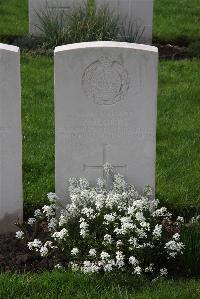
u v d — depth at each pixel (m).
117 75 6.91
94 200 6.88
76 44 6.93
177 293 6.08
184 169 8.68
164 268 6.58
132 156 7.15
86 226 6.57
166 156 9.02
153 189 7.26
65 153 7.11
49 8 13.70
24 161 8.76
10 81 6.96
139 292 6.16
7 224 7.37
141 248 6.50
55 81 6.89
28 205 7.86
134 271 6.38
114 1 13.68
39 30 13.81
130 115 7.03
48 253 6.72
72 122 7.02
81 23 13.32
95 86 6.92
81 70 6.86
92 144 7.09
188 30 14.92
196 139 9.59
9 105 7.03
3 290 6.11
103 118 7.02
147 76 6.92
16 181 7.26
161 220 7.52
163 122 10.12
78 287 6.20
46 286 6.18
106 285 6.25
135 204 6.61
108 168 7.13
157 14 16.03
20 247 7.01
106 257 6.33
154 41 14.35
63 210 7.02
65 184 7.20
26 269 6.65
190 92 11.26
